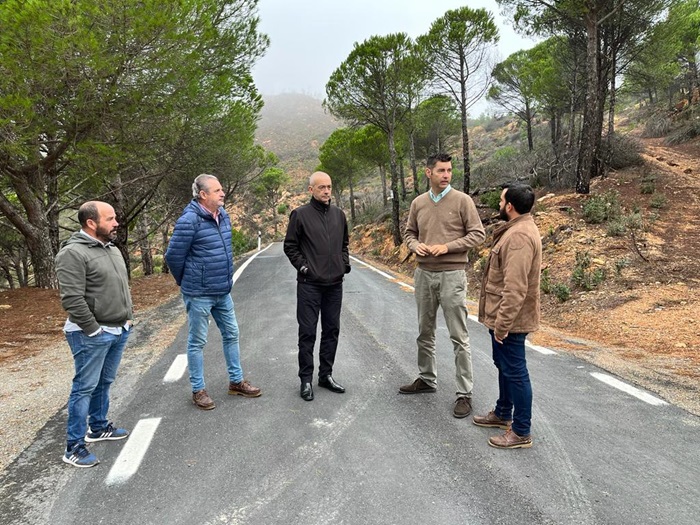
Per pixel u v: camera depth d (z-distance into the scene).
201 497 2.81
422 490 2.88
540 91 24.80
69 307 3.09
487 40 17.58
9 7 6.76
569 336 6.73
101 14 7.38
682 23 17.89
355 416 3.93
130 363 5.38
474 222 3.98
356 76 17.97
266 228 54.59
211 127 12.58
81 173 10.95
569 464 3.17
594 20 13.78
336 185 40.56
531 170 19.03
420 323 4.31
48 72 7.29
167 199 20.38
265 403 4.21
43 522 2.60
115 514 2.66
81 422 3.22
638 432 3.64
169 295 10.51
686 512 2.64
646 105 43.25
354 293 10.04
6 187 11.97
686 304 7.19
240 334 6.67
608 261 9.27
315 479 3.00
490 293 3.49
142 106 8.74
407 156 32.12
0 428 3.83
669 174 16.33
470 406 3.99
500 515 2.63
